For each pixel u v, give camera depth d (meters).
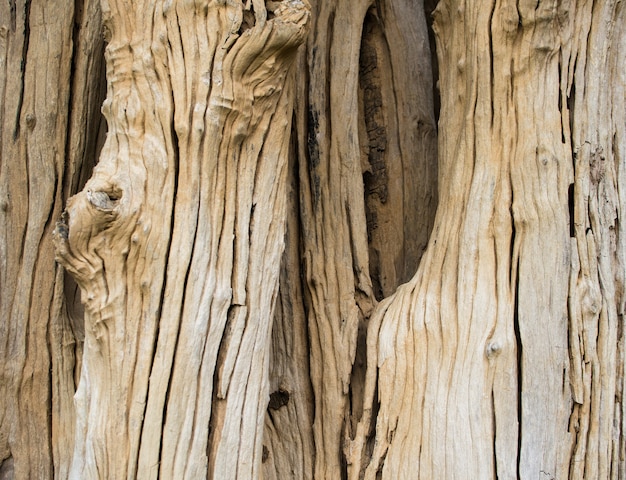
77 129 2.39
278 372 2.45
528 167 2.26
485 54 2.28
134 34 2.18
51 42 2.38
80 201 2.14
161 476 2.16
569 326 2.26
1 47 2.39
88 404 2.19
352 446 2.35
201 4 2.15
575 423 2.27
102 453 2.17
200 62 2.16
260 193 2.22
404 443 2.30
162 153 2.16
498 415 2.24
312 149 2.46
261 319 2.23
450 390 2.27
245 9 2.16
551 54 2.26
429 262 2.34
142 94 2.17
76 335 2.39
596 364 2.27
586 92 2.28
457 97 2.35
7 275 2.37
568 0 2.25
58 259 2.16
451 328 2.28
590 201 2.27
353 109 2.49
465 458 2.24
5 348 2.37
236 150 2.20
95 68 2.40
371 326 2.36
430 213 2.53
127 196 2.14
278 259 2.26
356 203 2.46
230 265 2.20
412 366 2.30
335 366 2.41
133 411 2.16
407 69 2.59
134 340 2.17
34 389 2.37
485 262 2.28
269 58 2.17
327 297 2.43
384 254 2.52
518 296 2.26
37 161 2.38
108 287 2.16
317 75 2.48
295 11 2.17
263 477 2.42
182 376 2.16
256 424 2.23
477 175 2.29
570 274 2.26
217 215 2.19
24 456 2.37
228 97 2.16
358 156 2.48
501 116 2.28
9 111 2.38
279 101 2.23
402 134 2.56
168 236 2.16
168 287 2.17
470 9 2.30
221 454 2.19
